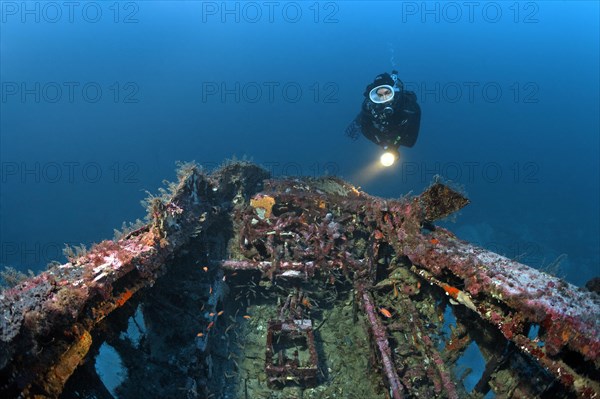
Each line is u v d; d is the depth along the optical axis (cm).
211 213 583
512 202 3011
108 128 4853
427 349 418
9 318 236
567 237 2361
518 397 326
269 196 641
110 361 354
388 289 521
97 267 331
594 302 266
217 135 5234
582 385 239
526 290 282
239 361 474
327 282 567
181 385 371
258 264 539
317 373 434
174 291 467
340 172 3306
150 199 458
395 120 738
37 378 242
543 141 5600
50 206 2669
